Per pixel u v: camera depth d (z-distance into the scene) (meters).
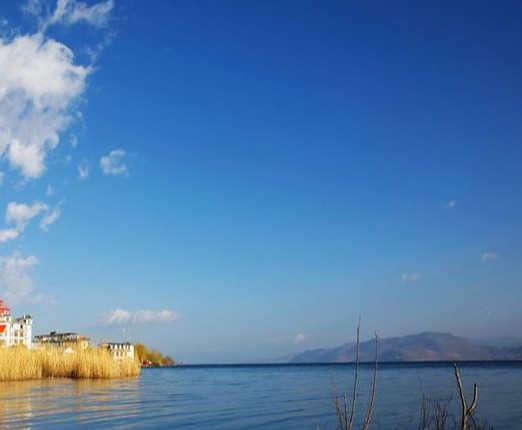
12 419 41.62
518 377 107.25
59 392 66.19
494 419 39.00
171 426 38.97
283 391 77.31
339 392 71.06
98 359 102.94
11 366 88.50
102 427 38.16
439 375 126.06
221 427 38.53
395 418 40.09
